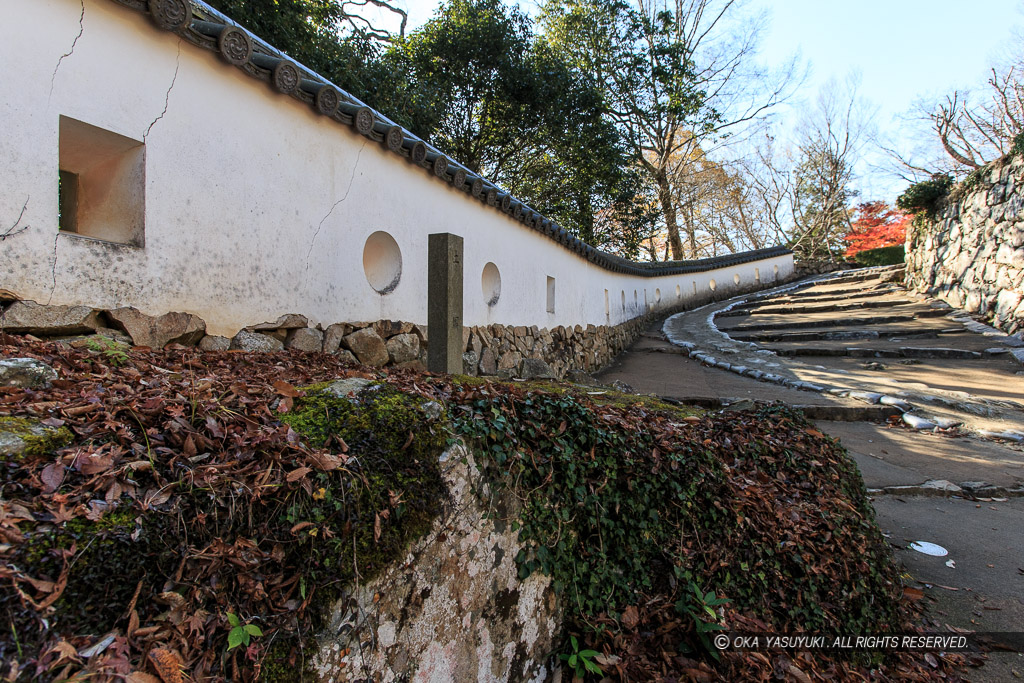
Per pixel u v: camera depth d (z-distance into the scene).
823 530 2.84
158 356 2.55
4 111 2.23
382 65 9.24
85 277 2.50
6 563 0.99
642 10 21.62
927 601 2.93
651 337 12.89
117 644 1.05
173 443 1.44
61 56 2.42
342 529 1.43
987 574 3.17
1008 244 9.71
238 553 1.26
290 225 3.56
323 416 1.78
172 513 1.23
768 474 3.21
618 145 14.33
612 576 2.36
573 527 2.31
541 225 7.04
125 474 1.26
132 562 1.13
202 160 3.02
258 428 1.61
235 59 3.09
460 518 1.78
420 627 1.57
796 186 26.97
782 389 7.19
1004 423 5.75
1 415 1.37
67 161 2.82
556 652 2.15
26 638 0.96
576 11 16.28
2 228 2.22
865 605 2.67
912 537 3.60
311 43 7.77
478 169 12.84
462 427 1.99
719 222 28.80
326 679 1.29
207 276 3.04
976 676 2.40
